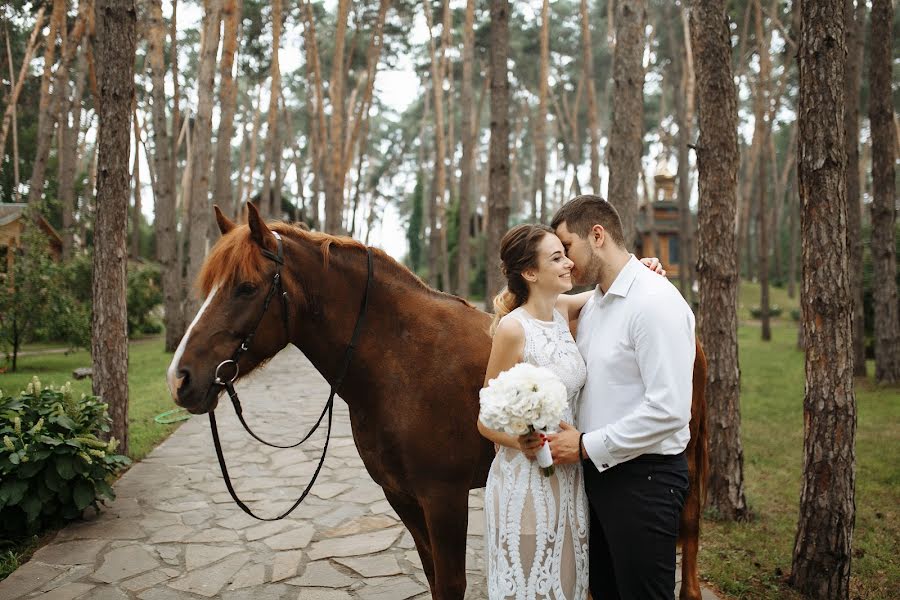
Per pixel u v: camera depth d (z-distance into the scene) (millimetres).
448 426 2299
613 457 1815
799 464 5547
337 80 17547
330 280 2377
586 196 2086
